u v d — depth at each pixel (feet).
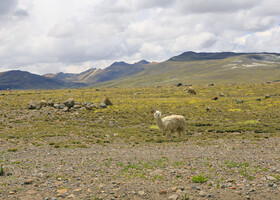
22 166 39.06
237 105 156.04
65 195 26.25
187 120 110.42
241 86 319.47
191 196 25.76
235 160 40.96
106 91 318.24
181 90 296.30
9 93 268.00
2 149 55.47
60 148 58.13
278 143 57.11
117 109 139.85
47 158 45.93
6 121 104.17
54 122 104.99
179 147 58.03
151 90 314.76
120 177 33.04
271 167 35.17
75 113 125.70
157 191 27.43
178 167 37.42
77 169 37.24
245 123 96.48
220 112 131.34
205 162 40.06
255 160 40.01
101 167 38.50
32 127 92.02
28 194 26.27
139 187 28.71
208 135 76.54
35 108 135.95
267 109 135.54
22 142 63.82
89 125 99.14
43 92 297.33
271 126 85.25
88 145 63.10
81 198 25.61
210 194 25.79
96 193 26.94
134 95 255.50
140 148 58.08
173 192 26.96
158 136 77.61
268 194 25.63
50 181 30.91
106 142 67.56
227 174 32.83
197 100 195.00
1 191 26.84
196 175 32.58
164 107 152.66
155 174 33.76
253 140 63.26
